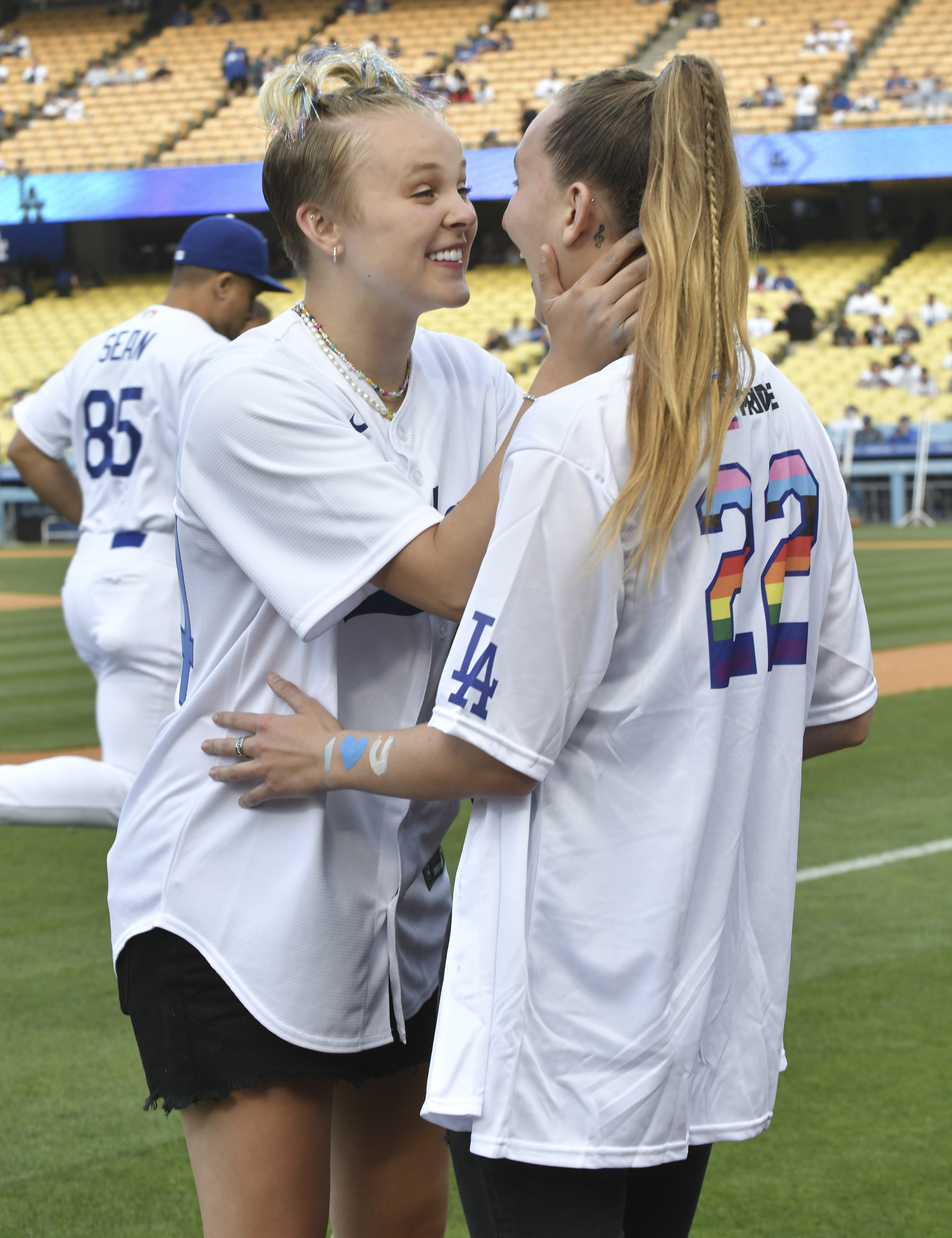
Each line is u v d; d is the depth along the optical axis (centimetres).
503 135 3188
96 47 3803
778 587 177
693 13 3606
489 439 233
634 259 177
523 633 161
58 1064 393
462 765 166
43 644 1361
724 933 175
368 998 203
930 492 2803
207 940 198
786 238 3419
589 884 165
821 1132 353
